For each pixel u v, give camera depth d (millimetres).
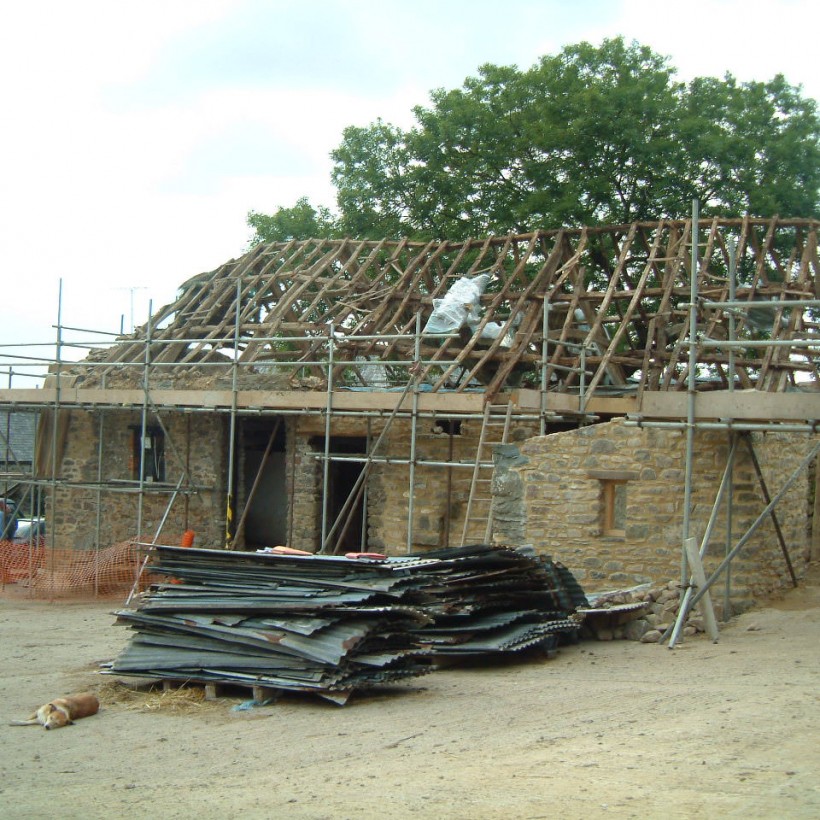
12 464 27766
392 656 9422
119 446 19984
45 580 18047
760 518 11602
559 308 16391
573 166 24797
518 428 15078
